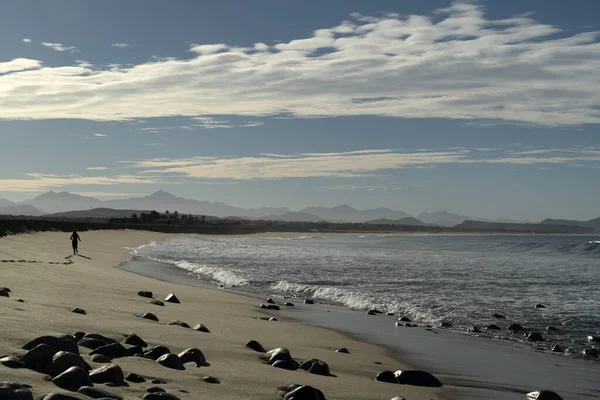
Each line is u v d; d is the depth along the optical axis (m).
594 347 14.27
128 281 24.08
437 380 10.20
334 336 14.74
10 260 24.91
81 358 6.96
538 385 10.55
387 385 9.58
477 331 16.27
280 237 171.12
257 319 16.56
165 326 12.18
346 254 59.03
